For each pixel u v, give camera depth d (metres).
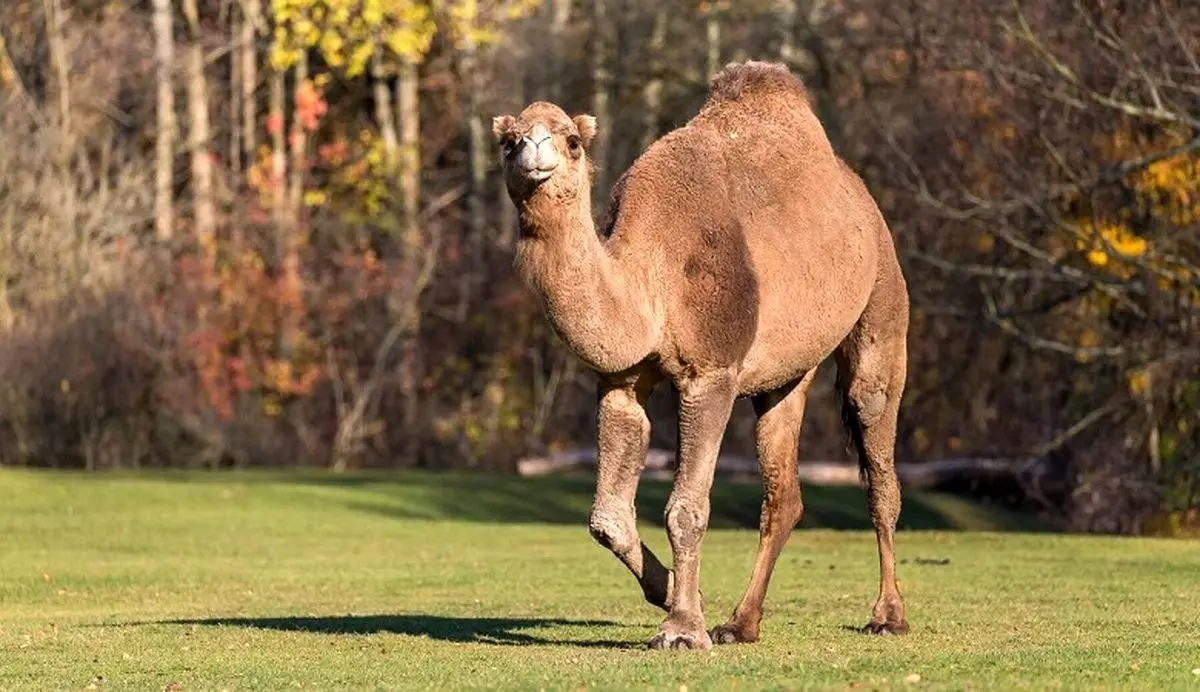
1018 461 58.34
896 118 58.78
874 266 23.98
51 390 65.19
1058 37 51.03
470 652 21.75
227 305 72.38
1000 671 18.92
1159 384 52.12
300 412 73.94
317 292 75.12
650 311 20.62
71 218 66.75
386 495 55.53
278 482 57.75
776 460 23.42
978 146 53.28
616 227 20.94
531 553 39.91
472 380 79.00
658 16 80.12
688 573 20.97
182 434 68.25
